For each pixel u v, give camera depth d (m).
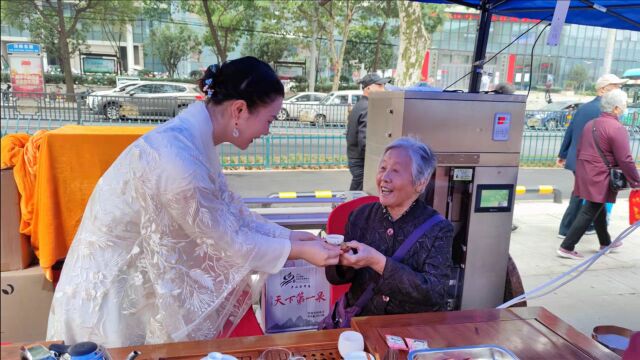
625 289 3.79
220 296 1.54
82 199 2.38
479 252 2.78
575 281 3.94
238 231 1.52
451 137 2.56
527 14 3.79
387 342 1.32
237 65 1.47
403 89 2.69
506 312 1.57
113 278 1.50
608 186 4.16
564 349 1.33
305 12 20.27
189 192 1.40
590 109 4.64
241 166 8.98
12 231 2.35
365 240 1.87
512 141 2.66
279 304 2.47
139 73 28.95
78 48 25.25
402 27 9.42
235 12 21.20
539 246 4.89
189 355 1.27
